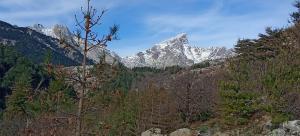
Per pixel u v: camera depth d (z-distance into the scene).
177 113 60.72
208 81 66.50
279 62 51.16
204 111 60.12
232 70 52.97
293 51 54.75
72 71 15.30
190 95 61.97
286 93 44.66
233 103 46.16
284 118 42.47
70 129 15.24
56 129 15.21
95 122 15.52
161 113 59.97
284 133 40.22
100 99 15.49
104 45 15.03
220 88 48.41
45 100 15.47
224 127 47.56
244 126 45.66
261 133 42.94
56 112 15.33
